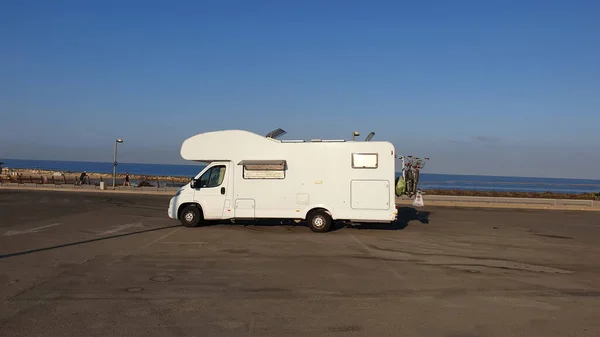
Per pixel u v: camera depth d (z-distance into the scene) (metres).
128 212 17.88
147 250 9.74
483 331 5.05
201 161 14.41
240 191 13.25
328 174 12.99
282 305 5.89
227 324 5.11
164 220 15.39
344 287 6.88
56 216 15.82
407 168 13.91
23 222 14.00
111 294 6.25
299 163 13.11
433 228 14.64
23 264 8.09
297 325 5.12
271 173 13.16
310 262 8.77
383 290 6.75
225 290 6.58
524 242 12.11
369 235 12.72
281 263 8.62
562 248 11.23
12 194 27.42
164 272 7.68
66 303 5.80
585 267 8.87
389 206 12.77
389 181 12.80
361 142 12.95
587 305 6.14
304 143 13.12
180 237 11.66
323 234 12.72
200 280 7.15
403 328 5.09
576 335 4.97
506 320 5.43
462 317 5.53
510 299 6.39
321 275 7.66
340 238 12.02
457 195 32.66
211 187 13.43
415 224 15.72
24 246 9.85
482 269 8.45
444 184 86.19
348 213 12.88
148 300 6.00
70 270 7.70
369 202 12.83
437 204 25.62
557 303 6.21
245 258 9.05
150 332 4.80
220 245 10.55
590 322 5.41
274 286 6.86
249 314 5.48
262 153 13.26
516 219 18.39
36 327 4.89
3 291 6.32
